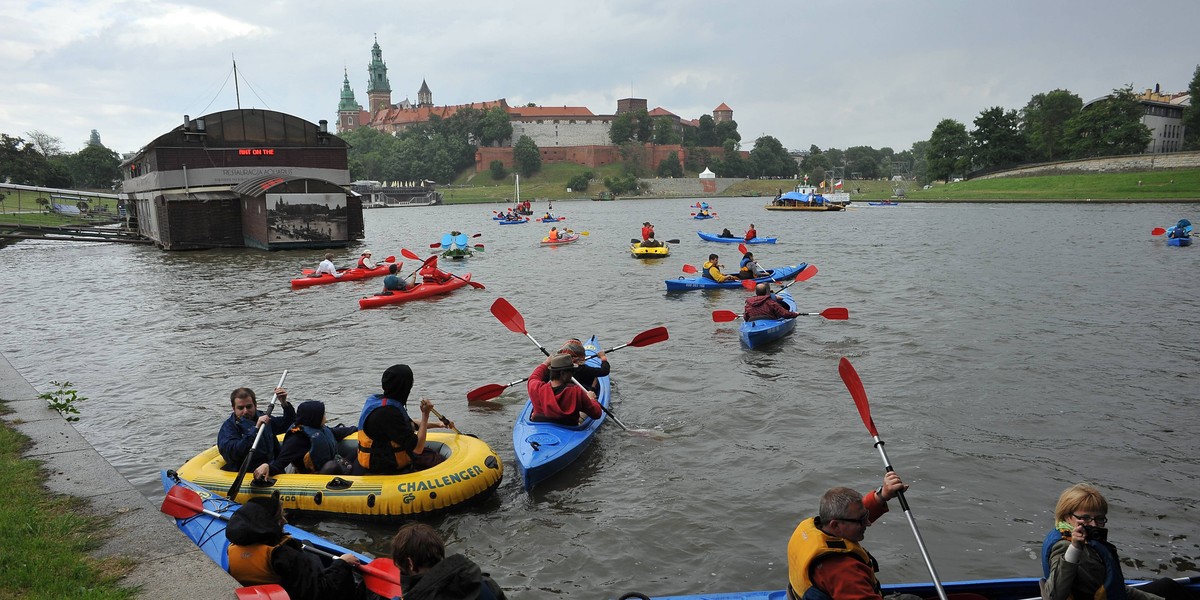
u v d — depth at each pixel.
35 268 30.50
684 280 21.66
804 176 183.00
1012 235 39.66
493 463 7.66
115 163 119.69
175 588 4.93
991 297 19.39
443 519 7.25
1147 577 6.16
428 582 3.77
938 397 10.91
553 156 179.25
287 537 5.32
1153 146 122.19
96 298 21.81
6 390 10.41
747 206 107.38
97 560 5.32
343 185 45.38
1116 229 42.19
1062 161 100.12
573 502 7.69
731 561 6.57
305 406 7.59
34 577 4.97
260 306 19.91
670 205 120.31
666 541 6.92
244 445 7.34
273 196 36.72
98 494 6.51
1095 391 11.07
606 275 25.92
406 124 198.00
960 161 114.69
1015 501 7.59
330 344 15.14
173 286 24.22
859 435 9.46
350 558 5.48
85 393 11.88
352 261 32.25
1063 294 19.69
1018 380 11.68
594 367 10.80
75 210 75.62
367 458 7.36
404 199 145.62
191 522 6.14
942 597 4.46
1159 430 9.46
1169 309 17.31
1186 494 7.67
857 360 13.06
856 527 4.02
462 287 22.81
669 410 10.54
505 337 15.64
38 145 135.88
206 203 39.09
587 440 8.88
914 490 7.86
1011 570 6.32
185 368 13.38
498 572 6.42
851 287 21.69
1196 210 59.81
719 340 14.86
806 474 8.31
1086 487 4.27
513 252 35.31
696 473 8.39
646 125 185.25
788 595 4.33
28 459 7.40
